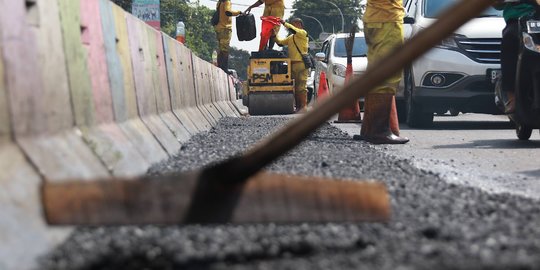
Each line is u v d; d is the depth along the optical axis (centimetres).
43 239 329
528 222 385
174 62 1106
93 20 605
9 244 305
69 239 350
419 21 1383
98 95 589
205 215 334
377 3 980
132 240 346
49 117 445
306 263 306
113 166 527
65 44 504
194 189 332
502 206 432
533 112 962
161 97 948
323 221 351
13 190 339
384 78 316
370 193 360
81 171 443
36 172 377
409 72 1361
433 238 350
